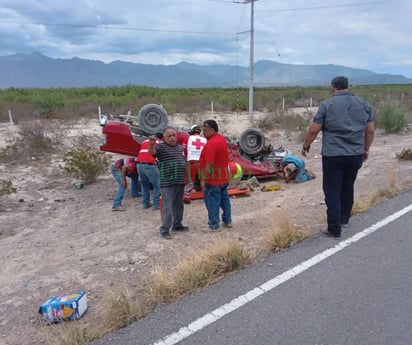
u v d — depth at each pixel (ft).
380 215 18.78
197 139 24.20
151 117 27.40
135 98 119.14
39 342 11.25
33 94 135.44
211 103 105.70
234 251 13.96
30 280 15.55
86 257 17.44
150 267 15.46
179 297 12.00
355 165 16.08
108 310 11.43
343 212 17.38
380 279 12.51
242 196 26.50
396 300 11.22
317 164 37.29
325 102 15.98
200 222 21.06
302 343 9.43
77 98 128.98
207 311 10.99
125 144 28.30
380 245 15.25
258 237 17.76
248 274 13.19
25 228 22.88
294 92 145.79
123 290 13.28
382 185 25.35
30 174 36.47
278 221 17.04
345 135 15.62
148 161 23.84
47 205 27.48
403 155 34.58
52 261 17.52
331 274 12.93
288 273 13.10
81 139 50.72
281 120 69.10
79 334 10.55
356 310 10.75
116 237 19.80
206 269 13.17
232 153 29.94
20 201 28.30
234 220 20.95
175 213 19.39
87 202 27.86
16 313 13.03
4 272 16.72
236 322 10.39
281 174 30.91
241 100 112.57
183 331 10.11
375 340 9.45
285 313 10.72
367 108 16.20
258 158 31.50
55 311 11.97
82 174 33.19
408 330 9.80
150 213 24.07
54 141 50.65
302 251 14.94
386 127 55.11
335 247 15.17
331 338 9.58
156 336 9.96
